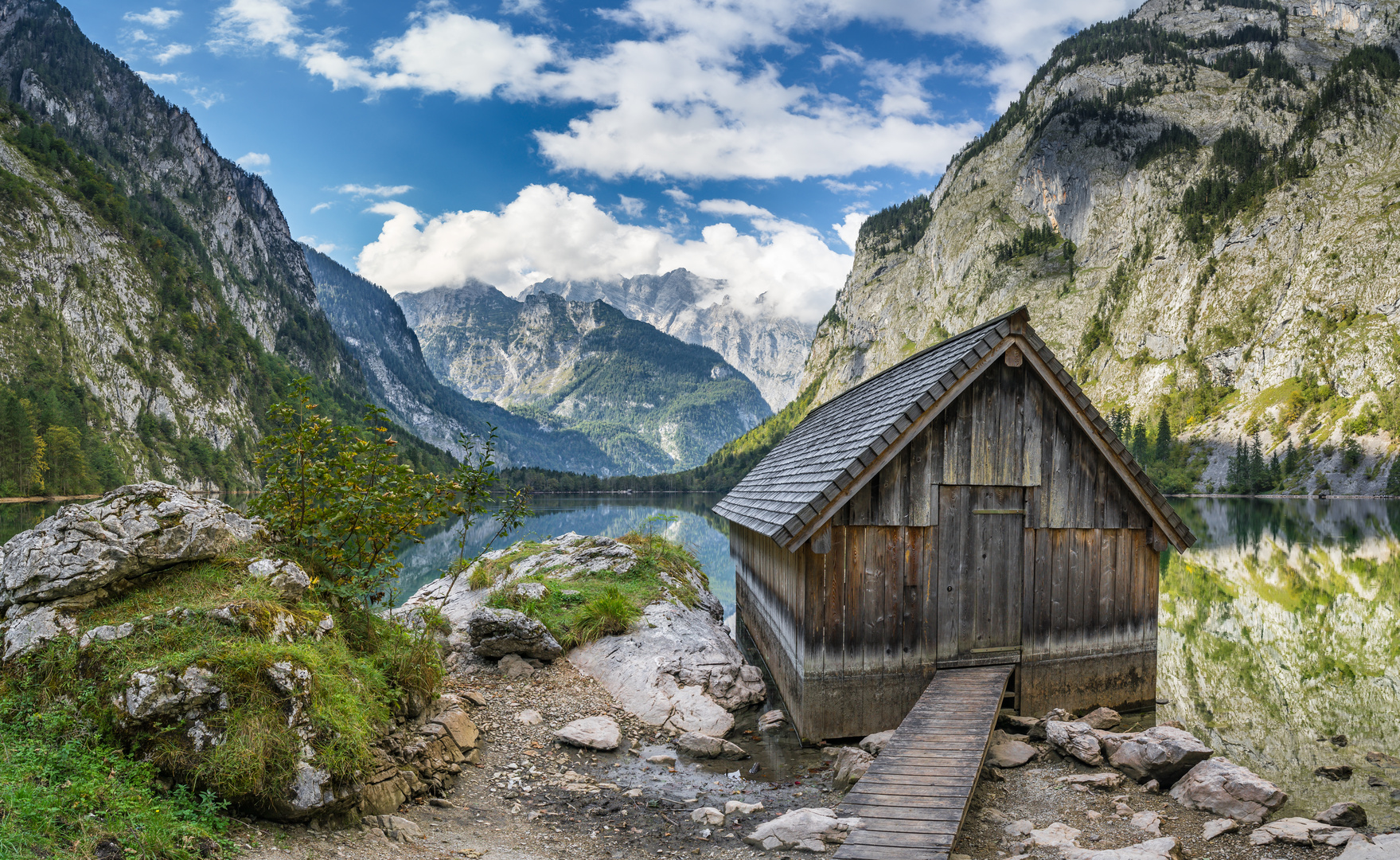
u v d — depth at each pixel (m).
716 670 13.11
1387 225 181.62
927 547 11.15
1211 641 18.39
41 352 140.25
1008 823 7.67
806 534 10.50
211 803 5.50
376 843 6.17
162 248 194.38
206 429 164.75
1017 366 11.38
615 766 9.69
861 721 10.90
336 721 6.41
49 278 153.75
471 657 13.57
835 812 7.49
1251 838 7.08
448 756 8.68
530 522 71.12
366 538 9.98
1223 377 192.62
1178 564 33.56
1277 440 162.75
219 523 8.02
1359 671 15.53
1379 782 9.52
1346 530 55.47
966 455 11.28
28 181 166.38
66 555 6.84
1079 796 8.37
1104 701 12.08
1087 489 11.85
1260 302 195.38
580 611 15.05
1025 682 11.52
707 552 42.59
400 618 14.93
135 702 5.81
